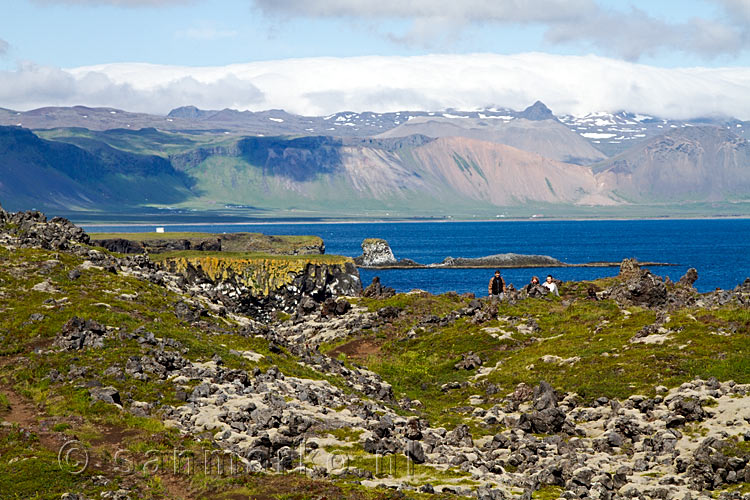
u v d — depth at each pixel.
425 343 74.69
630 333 64.88
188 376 49.31
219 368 50.75
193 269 111.94
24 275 62.22
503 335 72.31
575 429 47.75
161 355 50.56
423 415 53.41
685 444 42.78
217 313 67.38
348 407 48.66
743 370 51.19
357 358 74.06
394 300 88.94
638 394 51.09
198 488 34.78
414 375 67.44
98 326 53.38
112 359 49.88
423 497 34.66
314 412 46.16
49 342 52.03
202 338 57.47
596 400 51.72
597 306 78.62
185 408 44.50
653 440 43.62
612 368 56.62
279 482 35.84
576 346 64.88
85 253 71.44
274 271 114.19
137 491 34.16
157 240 188.50
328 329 84.06
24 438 38.59
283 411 45.06
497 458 42.97
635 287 78.12
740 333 58.94
